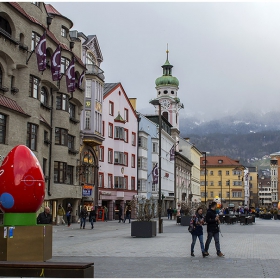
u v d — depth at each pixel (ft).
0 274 28.55
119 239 83.87
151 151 249.34
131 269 43.80
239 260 51.72
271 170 590.96
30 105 112.37
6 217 42.39
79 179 156.04
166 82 368.48
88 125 166.40
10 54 103.86
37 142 115.34
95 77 168.86
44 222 58.59
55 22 139.74
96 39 179.63
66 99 140.05
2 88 101.71
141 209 91.30
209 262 49.73
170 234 99.91
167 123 293.64
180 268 44.78
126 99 214.07
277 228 133.39
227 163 493.77
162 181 270.05
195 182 399.65
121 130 203.10
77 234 97.76
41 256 41.57
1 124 97.09
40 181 42.45
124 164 208.03
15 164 41.75
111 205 194.39
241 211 239.50
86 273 28.27
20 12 108.37
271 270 43.73
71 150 146.61
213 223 55.62
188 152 369.71
